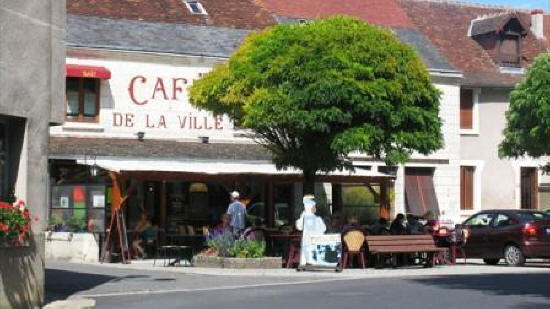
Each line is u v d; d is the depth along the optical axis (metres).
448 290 17.05
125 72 31.11
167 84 31.70
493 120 38.44
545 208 39.03
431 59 37.00
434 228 27.02
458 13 42.28
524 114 32.44
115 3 33.03
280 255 26.02
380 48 24.47
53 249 26.39
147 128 31.31
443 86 36.78
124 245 25.53
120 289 17.50
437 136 25.64
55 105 15.11
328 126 24.05
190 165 29.25
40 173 14.50
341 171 27.73
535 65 32.19
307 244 22.66
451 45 40.09
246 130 32.84
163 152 30.42
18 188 14.20
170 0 34.53
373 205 34.69
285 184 33.66
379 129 24.50
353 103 23.89
